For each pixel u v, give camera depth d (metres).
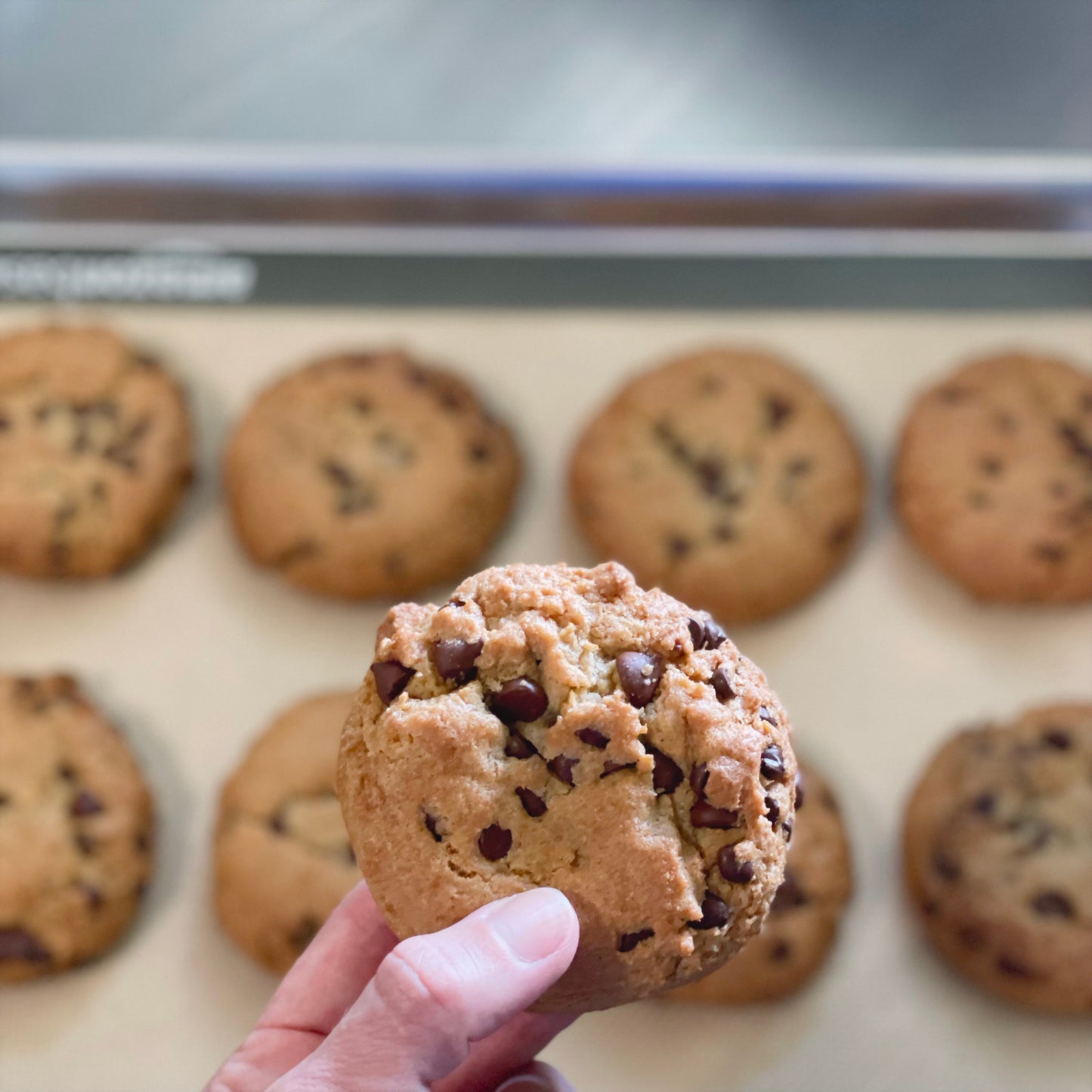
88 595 0.64
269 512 0.63
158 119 0.67
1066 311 0.67
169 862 0.61
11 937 0.59
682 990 0.59
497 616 0.45
